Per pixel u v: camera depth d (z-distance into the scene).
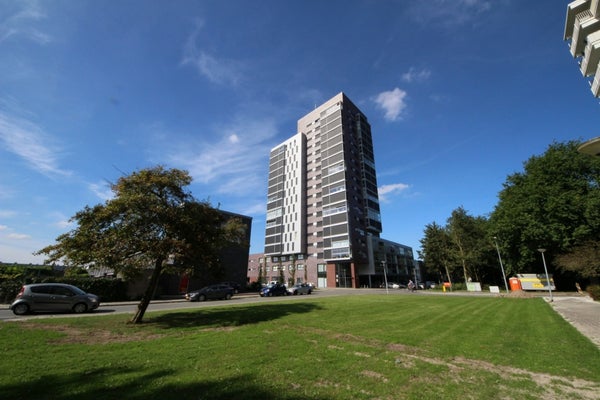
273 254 84.75
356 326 11.12
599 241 29.61
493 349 7.73
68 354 6.68
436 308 18.16
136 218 11.83
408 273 95.19
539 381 5.42
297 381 5.11
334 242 70.44
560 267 35.00
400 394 4.68
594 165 33.59
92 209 11.76
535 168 37.41
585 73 23.66
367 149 87.00
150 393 4.42
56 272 28.30
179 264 12.88
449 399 4.54
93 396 4.30
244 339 8.52
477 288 46.81
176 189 13.21
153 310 17.16
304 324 11.47
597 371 5.93
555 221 32.66
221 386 4.77
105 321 12.12
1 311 16.27
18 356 6.38
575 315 14.48
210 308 17.75
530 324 11.92
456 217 54.09
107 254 10.84
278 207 88.44
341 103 82.25
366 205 78.56
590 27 23.27
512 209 36.34
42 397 4.26
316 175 83.44
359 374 5.57
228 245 14.48
